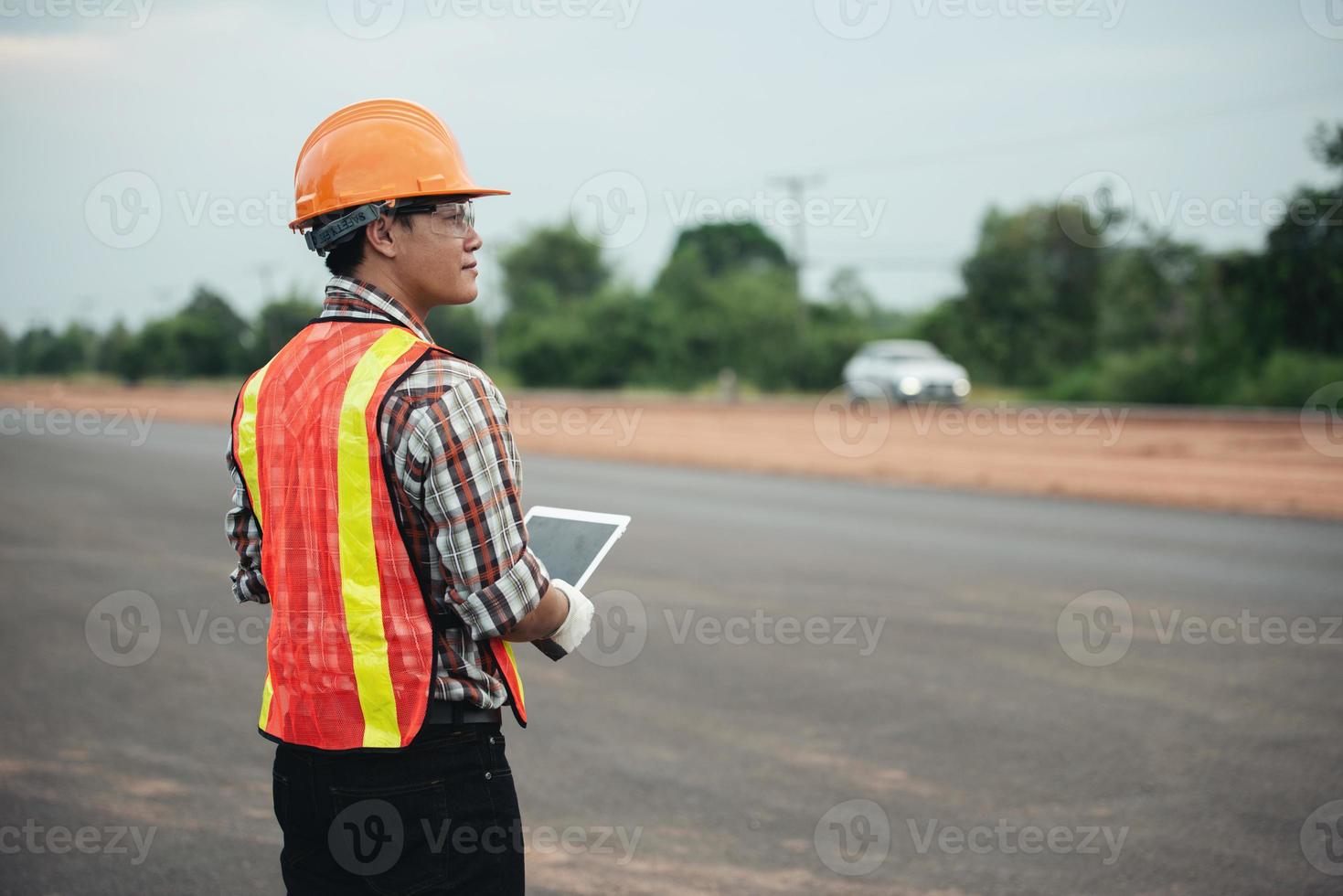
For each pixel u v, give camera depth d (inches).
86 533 443.5
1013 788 179.8
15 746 200.8
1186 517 485.7
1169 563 370.6
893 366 1222.3
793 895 143.9
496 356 2181.3
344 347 74.9
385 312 76.6
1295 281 1146.0
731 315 1914.4
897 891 144.6
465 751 75.0
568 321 2034.9
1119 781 182.5
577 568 82.7
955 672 246.2
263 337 1879.9
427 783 73.7
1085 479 626.8
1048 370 1692.9
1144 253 1494.8
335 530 72.3
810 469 711.7
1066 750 197.3
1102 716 215.6
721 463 764.0
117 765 191.8
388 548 71.6
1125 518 480.1
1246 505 519.2
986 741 201.6
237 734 209.2
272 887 146.7
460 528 70.5
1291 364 1113.4
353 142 76.9
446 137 80.7
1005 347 1743.4
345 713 73.0
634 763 192.4
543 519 88.1
